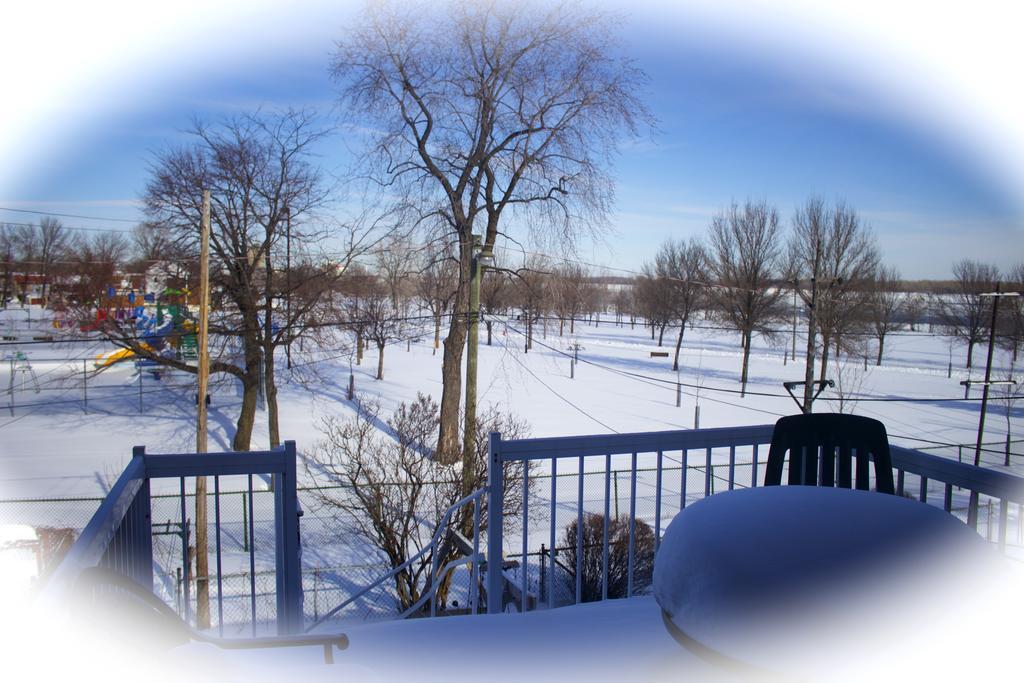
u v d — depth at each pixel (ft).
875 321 140.77
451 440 50.19
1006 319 104.42
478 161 63.41
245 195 68.59
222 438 75.46
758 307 126.41
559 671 7.03
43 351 135.95
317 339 75.00
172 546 36.37
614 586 28.22
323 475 53.93
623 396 106.83
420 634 8.05
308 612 34.04
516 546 38.29
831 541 5.42
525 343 108.17
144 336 74.54
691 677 6.56
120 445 71.41
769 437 10.63
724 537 5.55
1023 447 76.07
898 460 8.98
